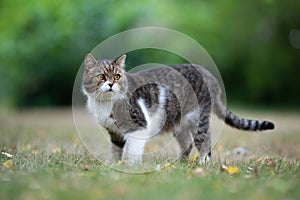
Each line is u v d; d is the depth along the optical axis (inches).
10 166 245.6
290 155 336.2
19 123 620.4
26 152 311.0
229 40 1005.2
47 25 886.4
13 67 919.7
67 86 988.6
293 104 1057.5
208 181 212.1
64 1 858.8
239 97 1070.4
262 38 1005.8
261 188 200.1
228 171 241.4
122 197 180.2
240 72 1059.9
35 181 205.9
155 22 906.7
